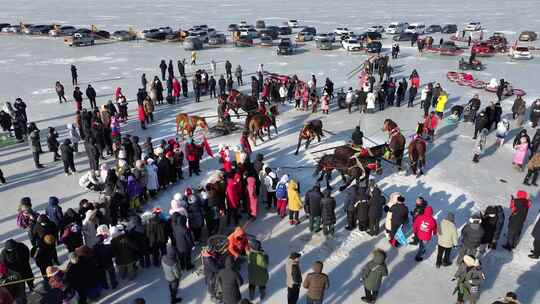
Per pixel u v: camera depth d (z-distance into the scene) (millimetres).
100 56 40781
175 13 73625
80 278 9680
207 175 16609
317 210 12445
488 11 69688
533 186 15516
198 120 19656
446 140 19672
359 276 11141
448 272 11188
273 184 13797
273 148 19125
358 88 28062
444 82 29047
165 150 15602
